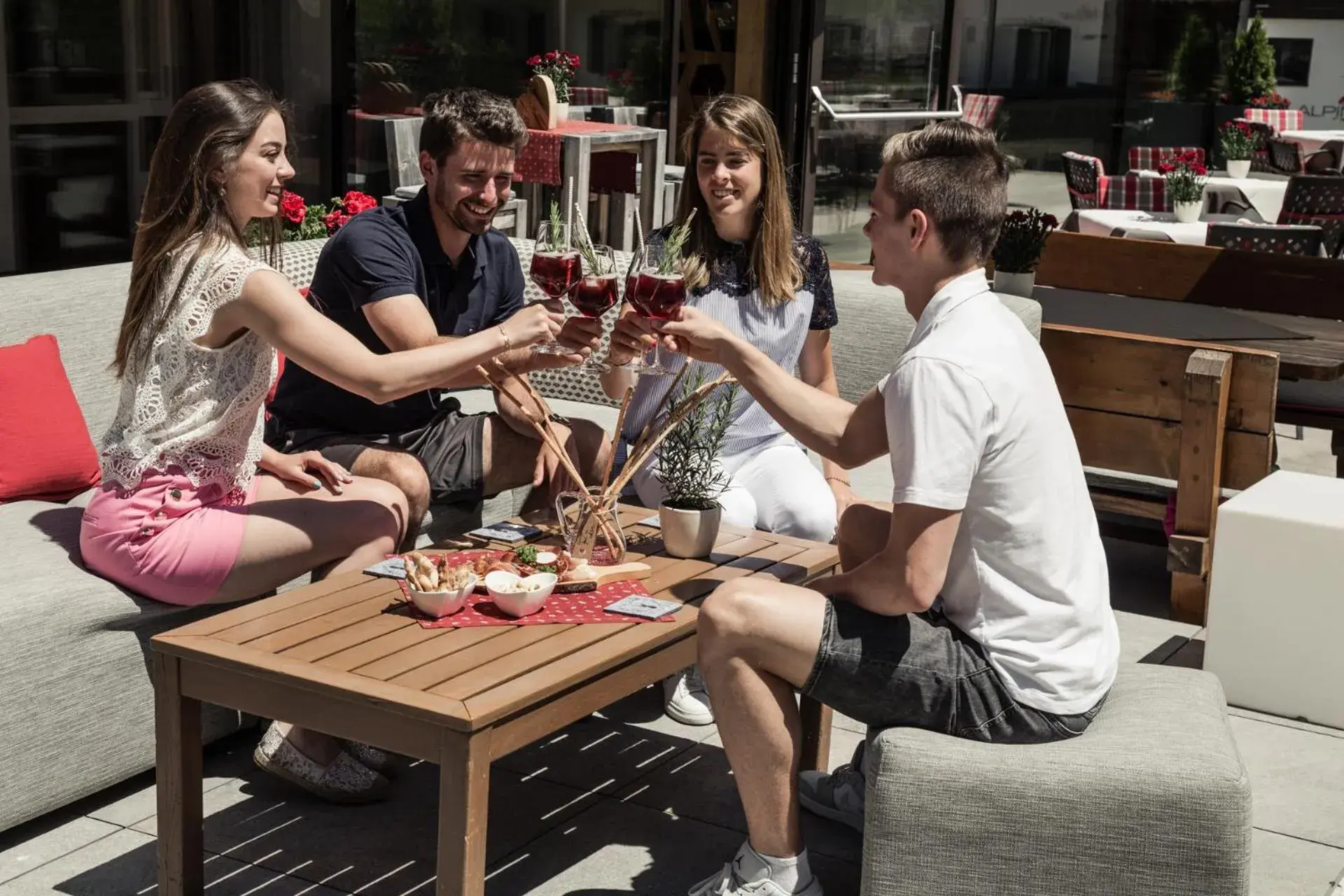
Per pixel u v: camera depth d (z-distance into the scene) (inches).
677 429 114.3
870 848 87.6
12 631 103.4
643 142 292.8
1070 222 363.6
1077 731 91.1
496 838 110.5
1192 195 344.8
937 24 377.1
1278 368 164.4
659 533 119.1
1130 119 485.4
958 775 85.4
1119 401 170.6
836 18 354.3
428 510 136.9
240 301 105.7
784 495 135.0
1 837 108.0
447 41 302.7
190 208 107.9
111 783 112.4
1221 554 141.9
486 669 87.7
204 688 91.6
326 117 281.3
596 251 110.2
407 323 130.0
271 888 101.3
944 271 92.0
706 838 111.8
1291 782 127.1
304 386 138.3
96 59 247.0
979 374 86.7
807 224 358.9
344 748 115.1
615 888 103.7
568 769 122.8
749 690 92.4
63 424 131.3
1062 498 90.6
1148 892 84.4
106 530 111.1
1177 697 96.0
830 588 93.0
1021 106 443.8
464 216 134.6
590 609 99.7
